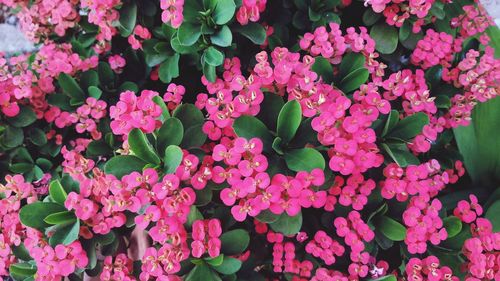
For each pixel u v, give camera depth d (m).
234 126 0.53
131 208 0.51
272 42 0.65
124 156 0.54
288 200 0.52
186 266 0.54
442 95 0.65
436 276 0.54
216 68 0.63
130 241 0.68
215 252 0.52
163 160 0.54
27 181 0.67
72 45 0.72
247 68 0.67
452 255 0.58
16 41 1.02
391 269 0.61
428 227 0.54
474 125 0.75
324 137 0.53
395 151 0.56
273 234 0.58
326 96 0.56
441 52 0.64
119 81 0.72
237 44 0.65
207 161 0.55
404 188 0.54
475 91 0.63
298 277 0.59
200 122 0.57
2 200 0.57
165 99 0.60
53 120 0.70
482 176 0.79
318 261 0.60
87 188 0.54
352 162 0.52
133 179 0.51
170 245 0.51
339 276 0.55
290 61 0.57
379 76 0.61
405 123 0.57
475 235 0.57
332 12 0.66
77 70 0.69
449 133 0.73
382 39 0.64
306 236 0.58
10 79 0.67
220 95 0.55
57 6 0.70
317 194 0.53
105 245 0.59
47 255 0.52
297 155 0.54
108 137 0.67
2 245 0.56
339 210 0.59
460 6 0.69
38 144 0.68
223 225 0.56
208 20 0.58
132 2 0.64
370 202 0.58
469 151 0.76
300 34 0.69
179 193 0.51
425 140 0.59
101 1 0.61
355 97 0.57
